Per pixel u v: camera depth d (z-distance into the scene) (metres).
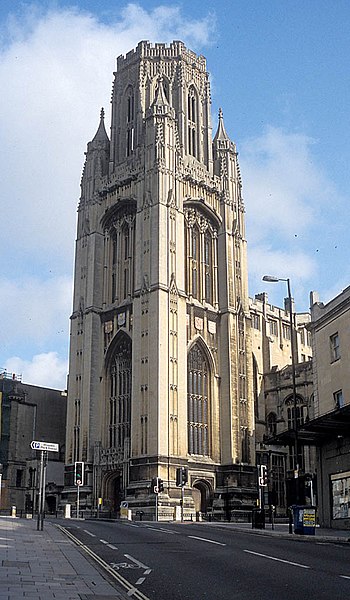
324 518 48.72
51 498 97.62
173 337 83.38
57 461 101.81
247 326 94.62
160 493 75.88
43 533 36.22
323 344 53.84
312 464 85.81
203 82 105.06
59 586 17.89
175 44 102.56
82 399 89.69
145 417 80.19
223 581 19.17
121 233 94.38
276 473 90.75
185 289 89.38
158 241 85.50
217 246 96.56
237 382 90.06
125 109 101.25
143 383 81.69
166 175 89.38
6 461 100.25
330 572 20.84
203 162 99.81
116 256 94.31
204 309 90.94
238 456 86.75
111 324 91.06
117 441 86.19
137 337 84.31
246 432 88.94
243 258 97.94
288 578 19.58
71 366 92.75
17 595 16.02
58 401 110.44
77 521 57.00
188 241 92.19
